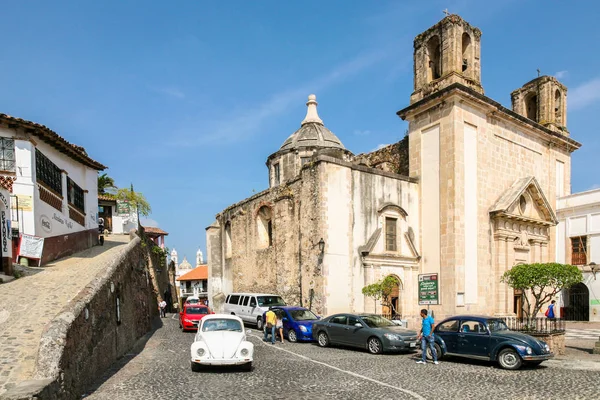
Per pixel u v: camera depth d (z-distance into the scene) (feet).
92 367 35.06
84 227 81.71
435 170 81.92
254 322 77.25
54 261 64.28
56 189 69.21
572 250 103.86
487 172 84.38
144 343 60.75
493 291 81.92
